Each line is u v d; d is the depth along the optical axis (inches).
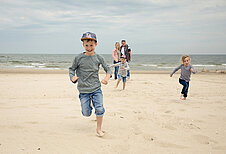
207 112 177.9
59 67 1030.4
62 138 113.0
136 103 214.1
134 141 111.7
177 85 366.3
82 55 119.3
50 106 191.5
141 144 108.0
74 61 121.3
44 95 248.4
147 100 231.3
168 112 178.4
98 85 122.4
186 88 233.8
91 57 119.4
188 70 231.6
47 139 110.8
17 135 115.5
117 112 173.5
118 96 254.7
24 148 98.0
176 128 134.4
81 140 110.7
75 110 178.7
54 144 104.3
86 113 120.6
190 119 155.5
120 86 346.9
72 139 111.8
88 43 116.2
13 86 314.8
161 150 101.3
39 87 312.2
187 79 234.1
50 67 1019.3
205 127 137.7
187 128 134.6
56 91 279.6
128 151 99.1
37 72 633.0
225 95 268.2
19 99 220.8
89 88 119.3
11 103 199.6
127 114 167.9
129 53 429.1
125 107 194.9
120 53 430.3
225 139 116.9
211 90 310.7
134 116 161.9
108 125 138.3
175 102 221.1
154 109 188.2
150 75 589.3
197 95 268.2
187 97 253.6
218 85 370.6
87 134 120.3
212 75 600.4
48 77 476.4
